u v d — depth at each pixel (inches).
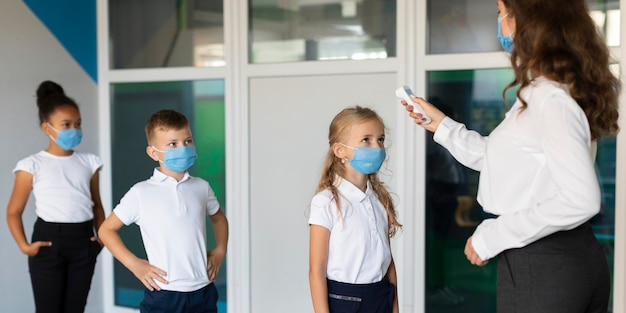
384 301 87.9
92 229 129.1
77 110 126.1
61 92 128.3
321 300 84.9
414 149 136.8
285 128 150.2
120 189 171.2
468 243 68.2
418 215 137.4
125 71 167.2
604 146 120.6
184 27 160.2
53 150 126.6
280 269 153.5
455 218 135.3
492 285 132.6
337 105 144.1
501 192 66.0
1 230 148.1
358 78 141.3
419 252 137.9
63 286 125.3
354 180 90.2
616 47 117.0
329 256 86.9
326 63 143.7
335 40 143.5
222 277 160.2
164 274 98.8
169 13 161.8
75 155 129.1
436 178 136.6
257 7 151.9
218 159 158.6
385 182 139.9
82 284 126.9
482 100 130.0
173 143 102.1
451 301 136.9
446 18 132.4
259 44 152.3
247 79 153.1
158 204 101.1
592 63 63.3
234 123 154.9
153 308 99.3
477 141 75.4
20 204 124.0
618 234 119.9
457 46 131.7
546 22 64.3
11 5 148.7
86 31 167.5
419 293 138.5
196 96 159.9
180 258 100.3
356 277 85.8
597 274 64.4
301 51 147.6
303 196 149.5
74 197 125.6
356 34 141.2
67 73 162.6
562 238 63.6
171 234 100.3
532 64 64.4
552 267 63.3
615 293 120.9
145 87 166.2
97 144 171.5
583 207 58.5
